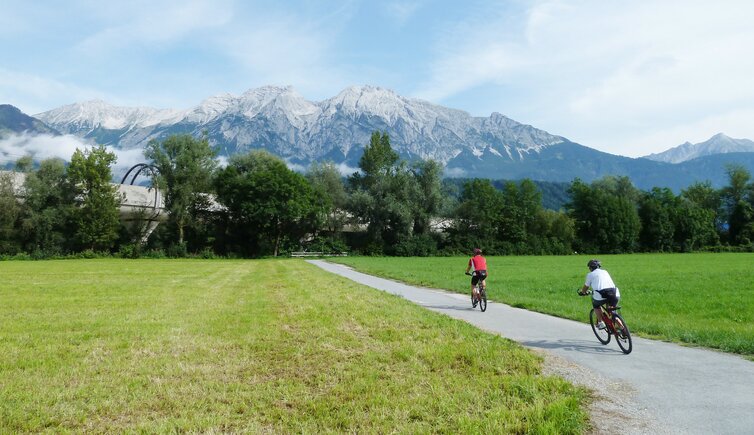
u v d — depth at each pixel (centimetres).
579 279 3294
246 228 7706
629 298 2150
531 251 9488
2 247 6156
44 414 646
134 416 650
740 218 10806
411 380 795
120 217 7156
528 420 614
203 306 1670
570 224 9994
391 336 1126
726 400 697
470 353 949
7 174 6419
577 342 1123
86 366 877
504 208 9781
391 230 8669
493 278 3381
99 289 2300
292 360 929
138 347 1030
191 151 7200
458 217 9344
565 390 729
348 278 3166
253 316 1433
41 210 6494
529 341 1132
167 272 3669
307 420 634
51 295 2031
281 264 5222
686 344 1103
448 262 5962
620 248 10212
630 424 610
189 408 675
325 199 8144
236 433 593
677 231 10694
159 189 6956
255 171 7694
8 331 1205
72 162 6556
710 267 4719
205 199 7375
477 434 576
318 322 1312
